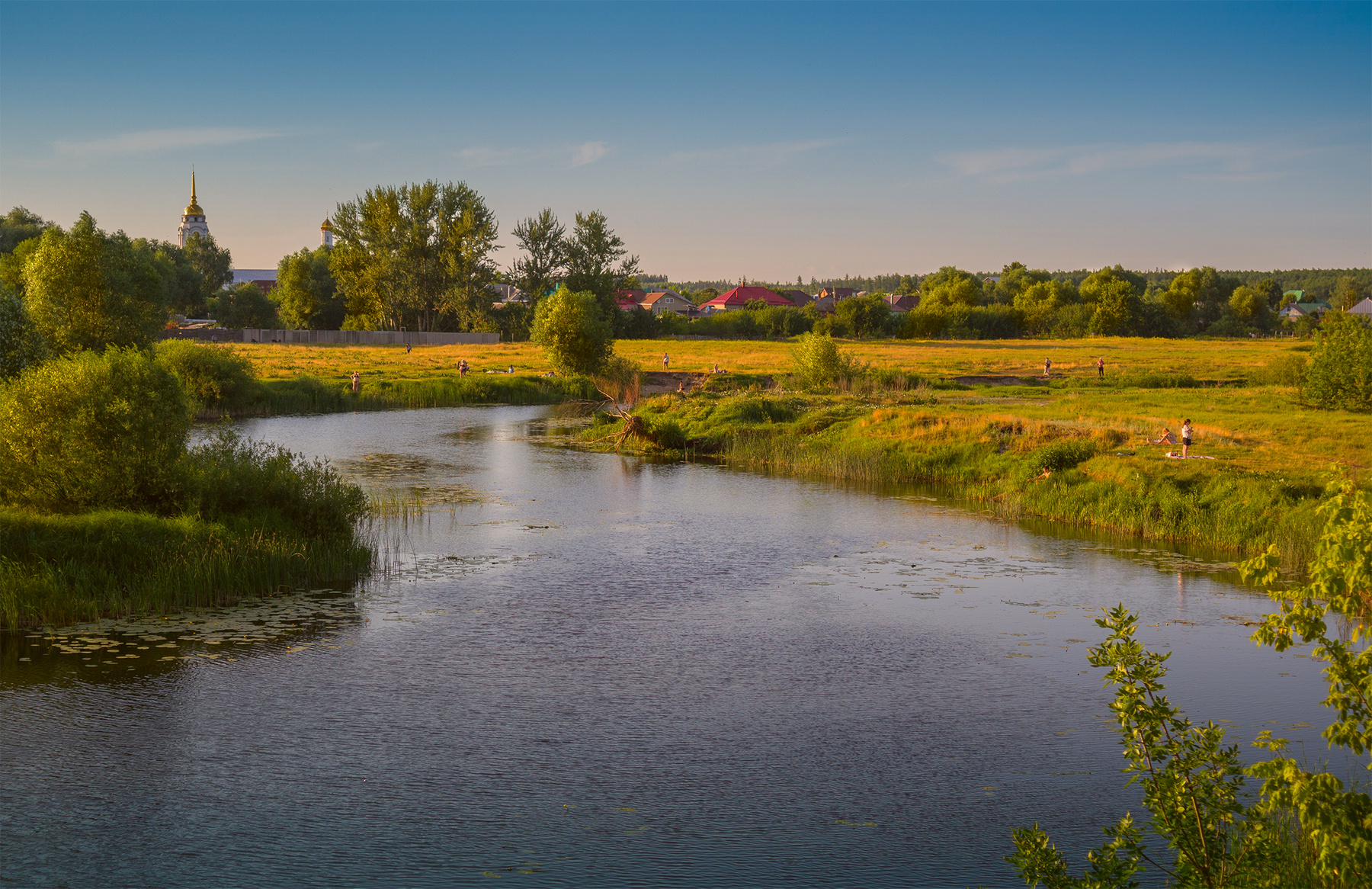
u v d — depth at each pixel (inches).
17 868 352.5
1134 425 1513.3
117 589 669.3
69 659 569.9
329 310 5428.2
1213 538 953.5
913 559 890.1
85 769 431.8
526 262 4862.2
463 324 4697.3
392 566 835.4
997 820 401.1
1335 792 240.1
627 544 945.5
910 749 471.5
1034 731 494.9
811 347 2347.4
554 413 2381.9
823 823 397.1
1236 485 1034.1
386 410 2426.2
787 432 1696.6
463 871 355.9
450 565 843.4
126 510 762.8
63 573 653.3
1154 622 689.6
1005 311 6501.0
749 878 354.9
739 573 829.2
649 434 1702.8
